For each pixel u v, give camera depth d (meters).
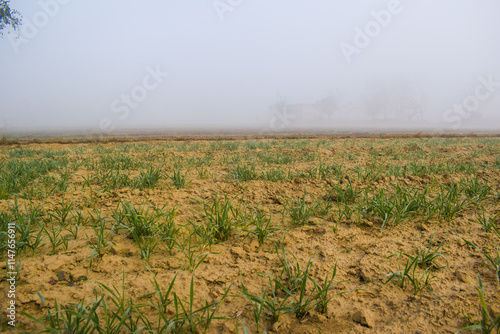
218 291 2.05
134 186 4.70
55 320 1.61
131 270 2.30
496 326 1.62
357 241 2.83
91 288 2.04
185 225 3.13
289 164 7.20
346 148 10.80
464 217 3.38
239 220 3.22
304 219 3.32
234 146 11.49
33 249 2.44
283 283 2.14
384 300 1.95
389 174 5.60
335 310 1.87
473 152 9.52
